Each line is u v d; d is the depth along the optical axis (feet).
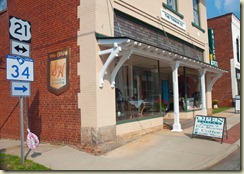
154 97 35.14
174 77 34.09
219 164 20.15
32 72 21.59
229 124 39.58
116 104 27.94
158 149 24.47
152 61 34.83
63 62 27.37
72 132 26.27
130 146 25.86
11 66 20.15
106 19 26.09
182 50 42.52
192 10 47.47
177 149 24.34
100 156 22.77
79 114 25.68
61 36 27.84
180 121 41.37
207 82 53.57
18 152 25.09
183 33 42.70
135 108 31.22
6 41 35.12
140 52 27.30
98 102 24.49
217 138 28.55
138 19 31.01
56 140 27.78
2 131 35.76
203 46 51.29
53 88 28.35
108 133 25.31
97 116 24.31
